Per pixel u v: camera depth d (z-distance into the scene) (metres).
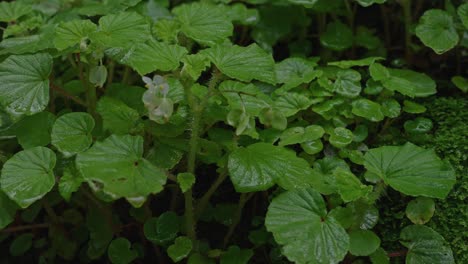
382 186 0.69
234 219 0.75
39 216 0.82
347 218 0.67
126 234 0.80
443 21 0.83
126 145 0.65
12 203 0.69
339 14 0.93
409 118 0.83
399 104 0.82
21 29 0.82
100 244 0.75
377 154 0.70
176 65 0.67
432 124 0.80
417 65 0.92
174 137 0.71
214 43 0.75
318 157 0.79
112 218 0.77
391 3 0.95
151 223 0.72
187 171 0.72
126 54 0.73
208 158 0.72
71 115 0.70
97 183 0.63
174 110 0.73
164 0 0.94
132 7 0.85
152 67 0.66
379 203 0.75
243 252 0.71
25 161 0.67
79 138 0.68
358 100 0.79
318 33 0.96
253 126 0.66
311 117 0.80
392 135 0.81
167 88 0.65
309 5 0.84
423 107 0.80
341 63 0.82
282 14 0.93
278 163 0.66
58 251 0.78
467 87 0.84
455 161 0.76
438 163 0.68
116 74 0.89
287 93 0.79
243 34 0.93
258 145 0.68
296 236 0.63
